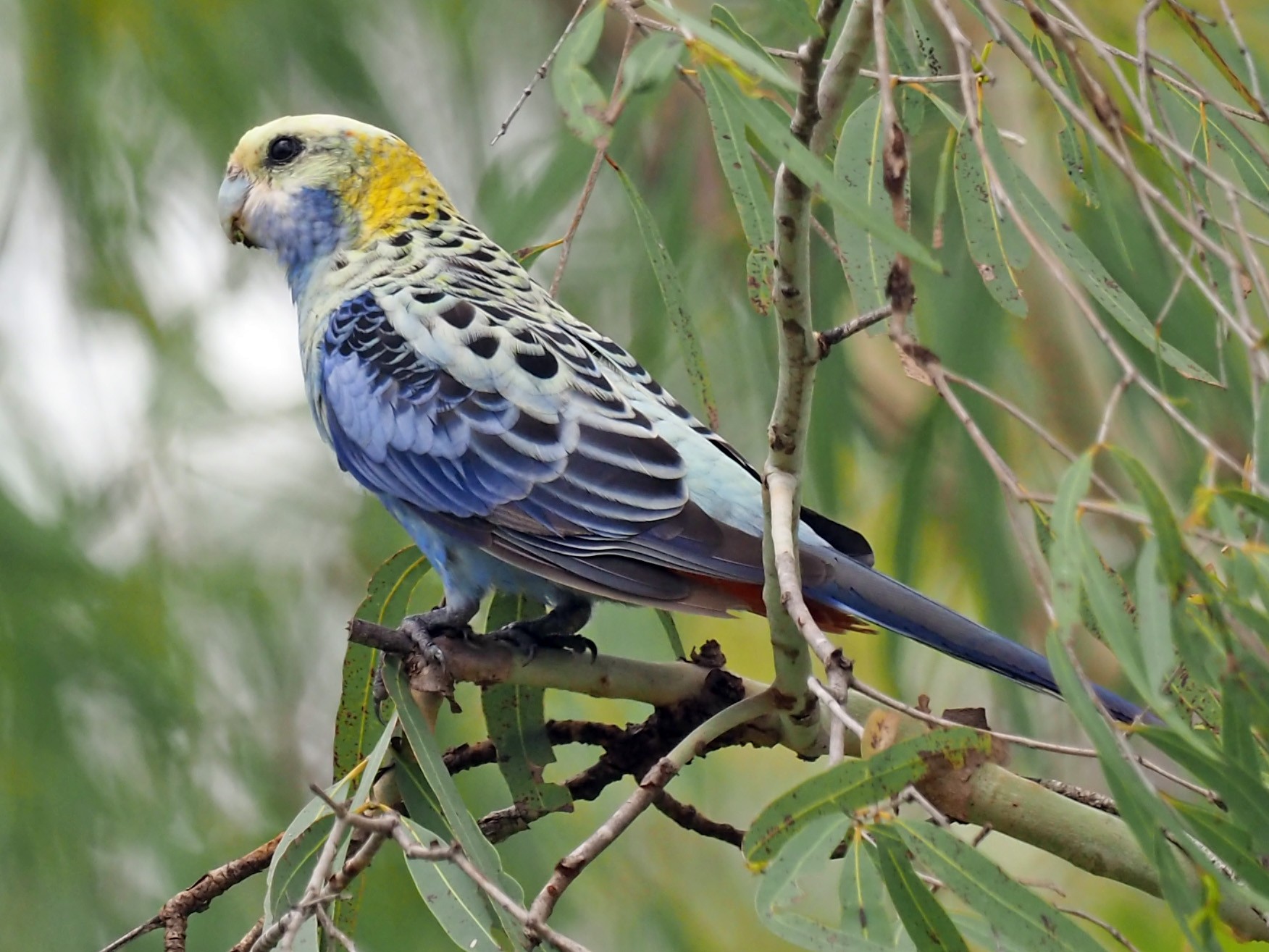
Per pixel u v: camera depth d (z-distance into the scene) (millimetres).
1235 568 3926
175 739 9945
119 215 10711
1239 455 7438
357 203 8500
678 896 10852
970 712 6039
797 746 6445
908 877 4434
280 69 10812
